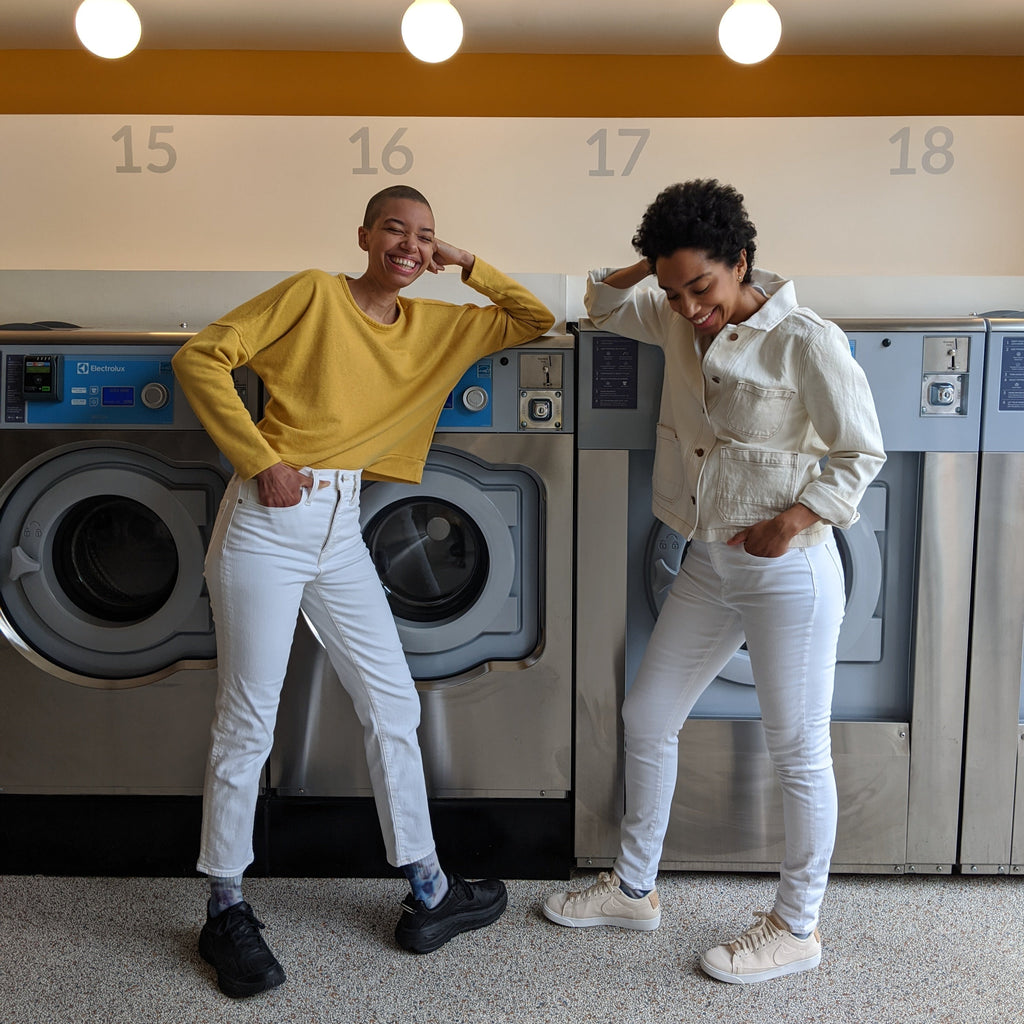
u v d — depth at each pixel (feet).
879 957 6.01
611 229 9.29
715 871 7.20
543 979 5.78
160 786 7.01
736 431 5.23
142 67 9.70
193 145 9.21
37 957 5.98
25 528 6.88
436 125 9.20
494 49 9.61
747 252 5.05
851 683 7.09
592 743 6.95
